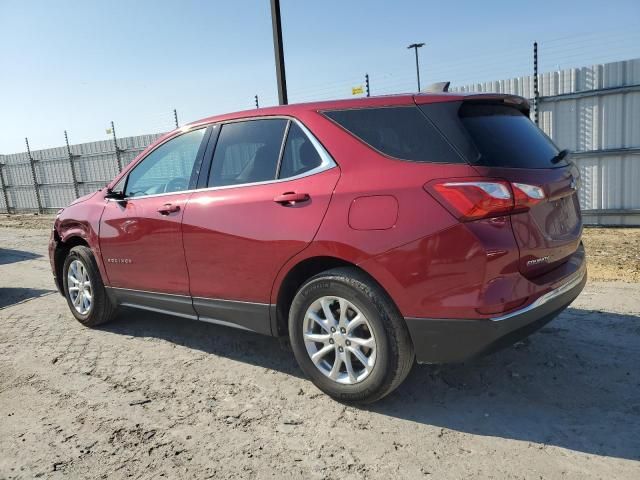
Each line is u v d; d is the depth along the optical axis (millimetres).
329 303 3260
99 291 4977
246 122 3834
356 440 2959
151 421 3293
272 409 3361
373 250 2979
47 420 3371
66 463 2887
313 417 3230
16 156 23094
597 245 8586
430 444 2883
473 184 2742
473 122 2996
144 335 4891
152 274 4324
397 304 2955
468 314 2773
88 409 3488
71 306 5316
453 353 2887
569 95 10289
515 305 2803
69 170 21062
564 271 3180
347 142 3244
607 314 4773
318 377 3373
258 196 3543
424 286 2857
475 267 2734
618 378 3527
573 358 3857
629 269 6770
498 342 2822
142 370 4090
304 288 3318
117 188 4809
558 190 3094
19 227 17844
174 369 4078
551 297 2980
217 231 3721
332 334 3262
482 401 3320
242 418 3270
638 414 3076
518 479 2549
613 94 9906
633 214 10102
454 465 2686
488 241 2721
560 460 2684
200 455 2898
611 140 10086
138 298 4555
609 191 10273
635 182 10000
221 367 4070
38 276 8188
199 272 3922
